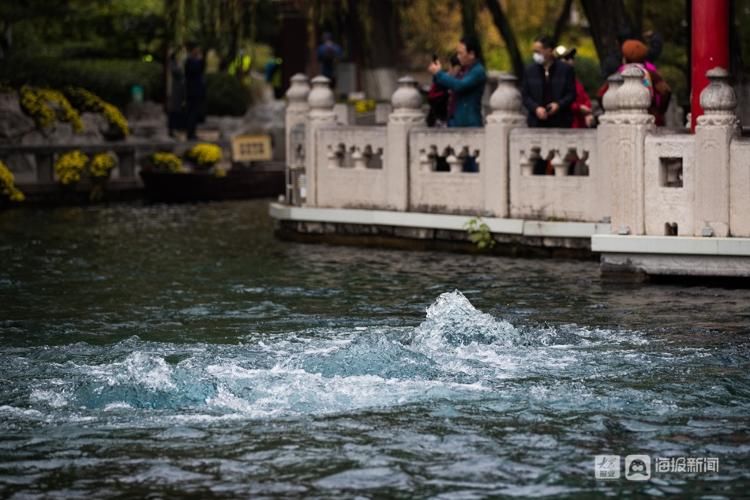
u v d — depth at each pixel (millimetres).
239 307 20906
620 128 22422
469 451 12992
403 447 13141
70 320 19969
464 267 24625
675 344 17438
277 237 30203
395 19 49750
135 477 12375
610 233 22766
